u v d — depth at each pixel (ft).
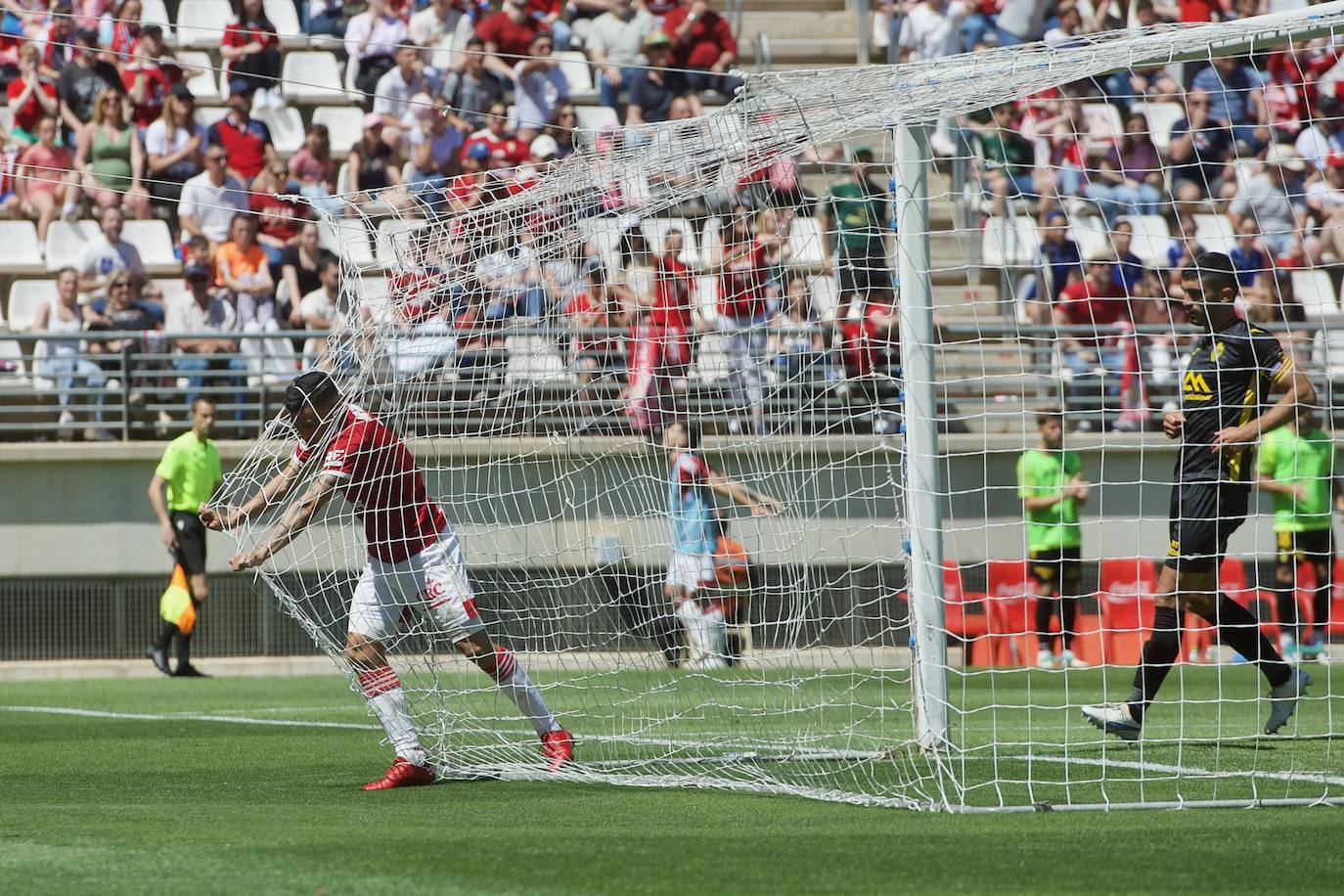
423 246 87.86
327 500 76.95
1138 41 78.84
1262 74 214.90
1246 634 87.97
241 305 192.13
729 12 230.48
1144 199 207.21
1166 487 184.14
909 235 81.87
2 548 177.17
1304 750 86.22
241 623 179.22
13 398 187.42
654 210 88.43
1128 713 84.84
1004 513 179.52
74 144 206.28
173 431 185.98
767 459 126.31
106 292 194.59
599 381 126.93
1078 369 189.98
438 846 54.75
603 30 218.38
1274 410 83.05
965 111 78.07
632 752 87.35
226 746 95.86
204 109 216.33
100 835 57.93
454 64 213.25
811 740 86.99
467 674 84.74
